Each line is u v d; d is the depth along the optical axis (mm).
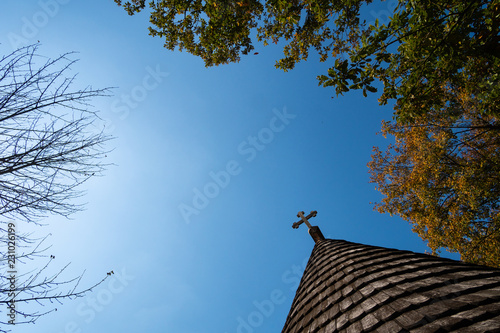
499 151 11938
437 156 13367
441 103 6445
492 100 7086
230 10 7195
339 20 7355
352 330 3283
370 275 4418
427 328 2521
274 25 8180
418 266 4156
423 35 5484
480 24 4965
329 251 6934
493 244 13078
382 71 6445
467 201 13703
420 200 16109
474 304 2582
